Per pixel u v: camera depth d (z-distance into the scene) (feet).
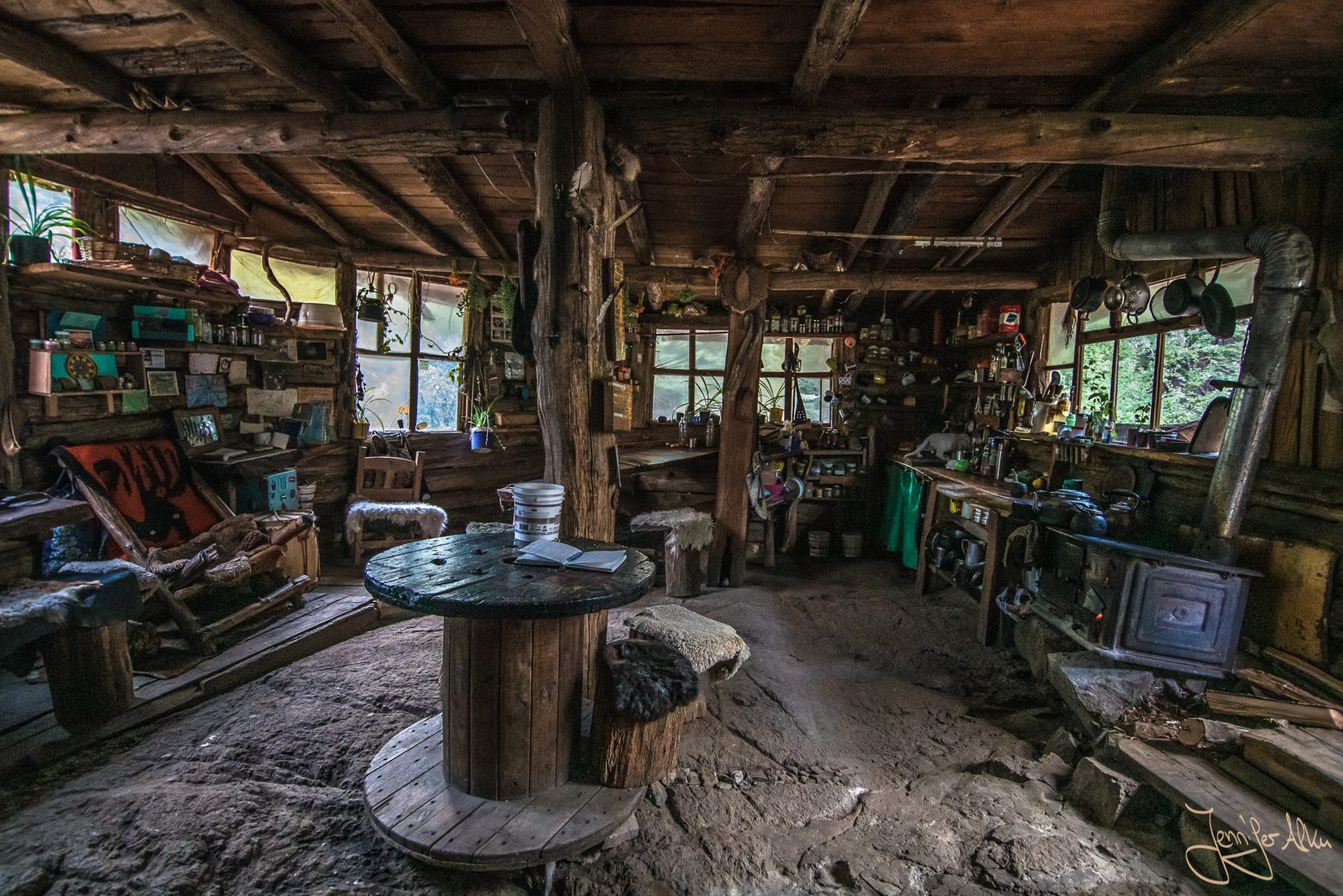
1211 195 11.30
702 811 7.67
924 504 19.07
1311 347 9.62
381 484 18.10
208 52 9.66
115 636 8.80
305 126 10.38
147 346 12.98
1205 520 9.95
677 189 14.51
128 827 6.60
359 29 8.23
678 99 10.39
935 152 10.13
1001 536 13.19
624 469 17.35
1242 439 9.43
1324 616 8.95
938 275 17.43
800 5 8.18
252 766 8.05
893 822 7.63
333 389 17.65
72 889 5.81
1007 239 16.48
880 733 9.80
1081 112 9.76
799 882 6.64
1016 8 8.12
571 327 9.72
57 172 11.87
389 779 7.22
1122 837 7.48
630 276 18.78
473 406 20.02
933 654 13.00
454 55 9.48
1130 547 9.53
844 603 16.21
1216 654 9.26
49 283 11.25
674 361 22.18
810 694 11.05
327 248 17.35
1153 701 8.99
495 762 6.84
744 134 10.19
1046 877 6.72
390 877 6.28
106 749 8.27
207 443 13.96
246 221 15.81
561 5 7.67
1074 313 15.93
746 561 19.58
